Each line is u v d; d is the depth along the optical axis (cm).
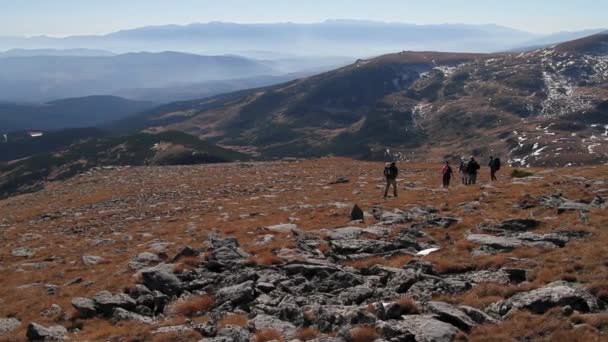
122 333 1708
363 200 4238
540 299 1445
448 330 1342
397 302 1530
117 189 6462
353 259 2298
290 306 1666
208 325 1630
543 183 3981
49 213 5147
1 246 3716
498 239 2258
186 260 2500
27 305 2233
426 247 2395
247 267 2309
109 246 3341
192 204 4909
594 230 2211
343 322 1498
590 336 1236
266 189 5541
